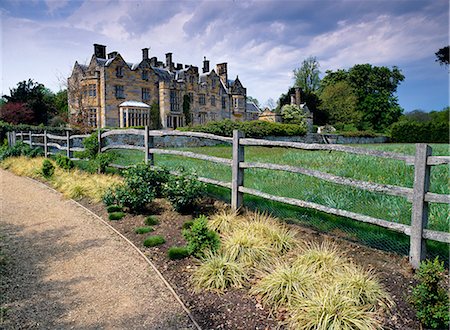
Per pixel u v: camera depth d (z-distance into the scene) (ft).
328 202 13.48
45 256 11.99
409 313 8.02
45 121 89.40
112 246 12.74
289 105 119.96
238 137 14.60
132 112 88.33
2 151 39.70
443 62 45.34
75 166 28.66
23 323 8.00
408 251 10.66
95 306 8.76
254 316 8.25
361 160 25.54
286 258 10.88
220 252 11.14
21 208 18.54
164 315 8.36
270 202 15.37
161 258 11.51
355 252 11.05
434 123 100.17
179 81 100.73
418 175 9.49
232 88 123.34
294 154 32.78
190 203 15.48
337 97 128.88
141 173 16.93
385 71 138.41
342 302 7.92
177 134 18.43
